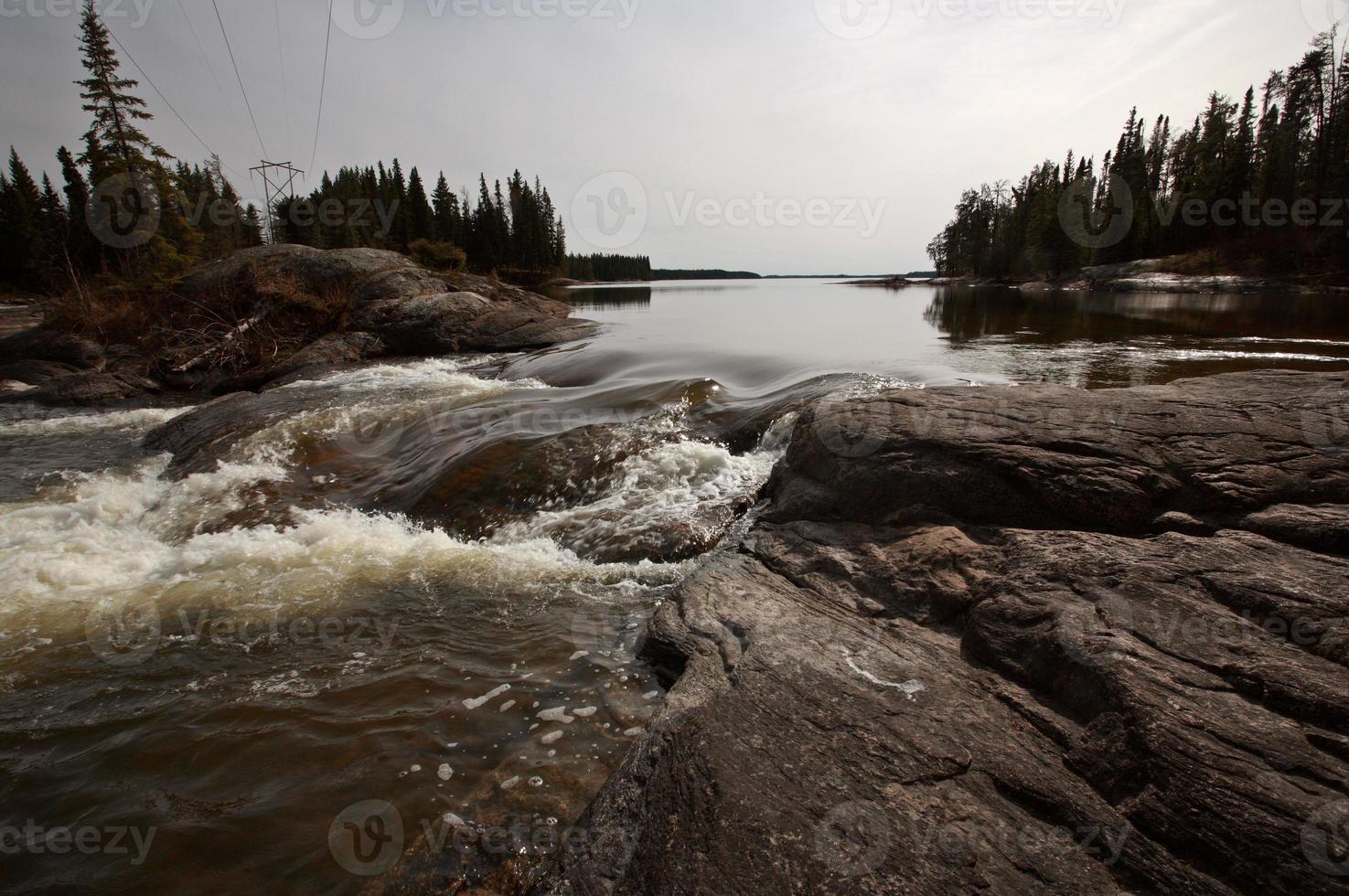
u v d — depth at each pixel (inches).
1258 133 1462.8
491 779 117.6
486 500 253.6
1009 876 84.4
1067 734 104.6
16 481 315.9
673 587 178.9
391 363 601.3
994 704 114.7
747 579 169.2
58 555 222.4
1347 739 91.1
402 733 129.8
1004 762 101.3
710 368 421.7
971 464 171.3
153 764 122.6
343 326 678.5
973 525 165.5
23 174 1975.9
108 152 1030.4
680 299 1594.5
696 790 99.8
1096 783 96.2
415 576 202.8
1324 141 1296.8
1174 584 124.3
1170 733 95.3
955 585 145.1
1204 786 88.6
